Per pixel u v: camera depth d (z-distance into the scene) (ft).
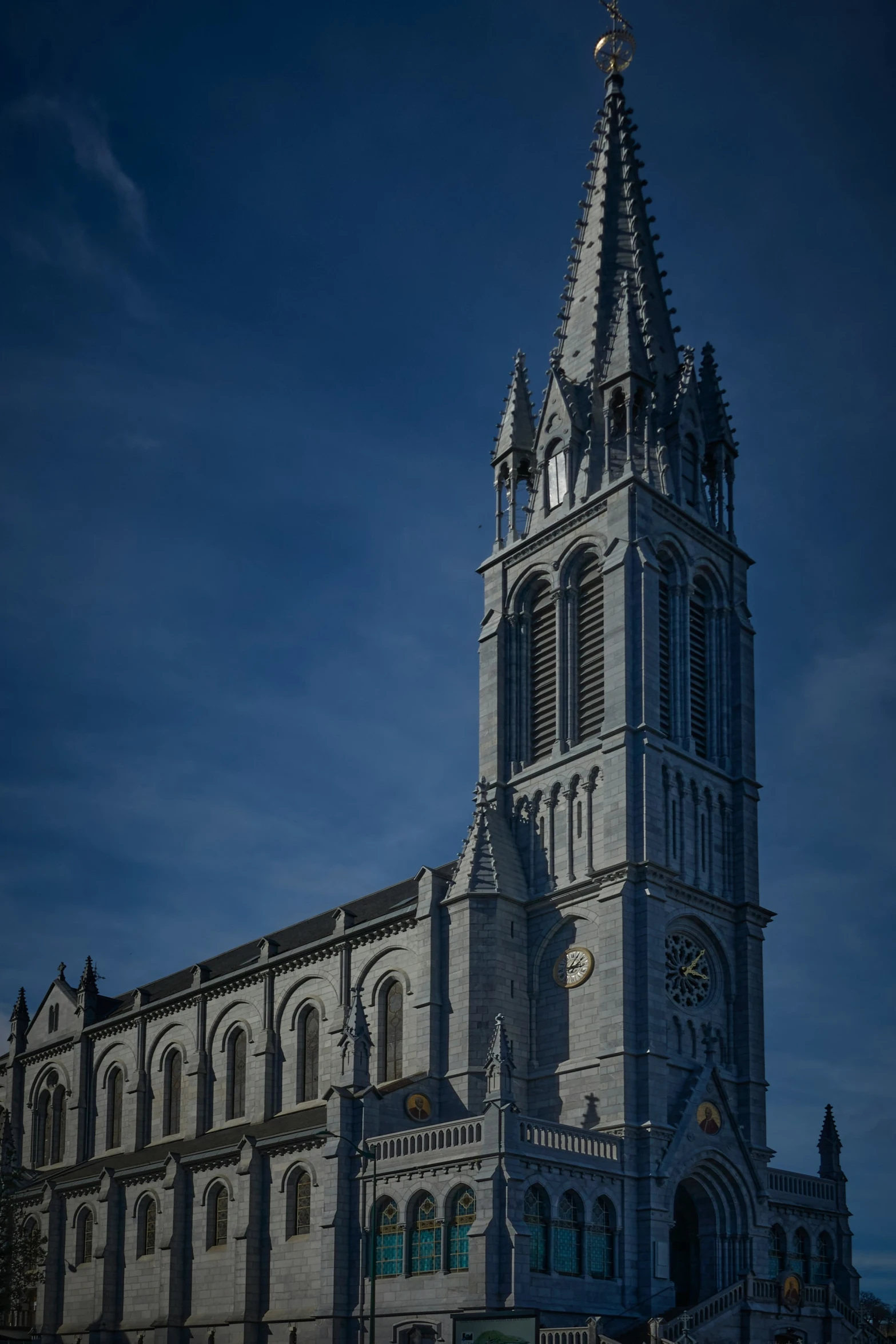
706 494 316.60
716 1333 237.86
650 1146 244.83
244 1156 277.64
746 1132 266.98
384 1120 254.27
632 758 273.33
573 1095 257.55
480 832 281.74
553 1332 210.59
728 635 305.94
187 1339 283.79
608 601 286.25
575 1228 230.89
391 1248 237.45
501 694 304.09
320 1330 240.12
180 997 349.41
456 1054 265.34
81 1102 379.14
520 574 311.27
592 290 328.90
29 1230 339.77
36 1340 323.78
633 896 263.70
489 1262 215.92
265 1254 269.23
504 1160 221.46
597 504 297.53
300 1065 310.24
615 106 349.61
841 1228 283.79
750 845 290.15
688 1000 270.26
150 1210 311.06
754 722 302.86
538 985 273.13
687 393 316.81
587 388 314.76
